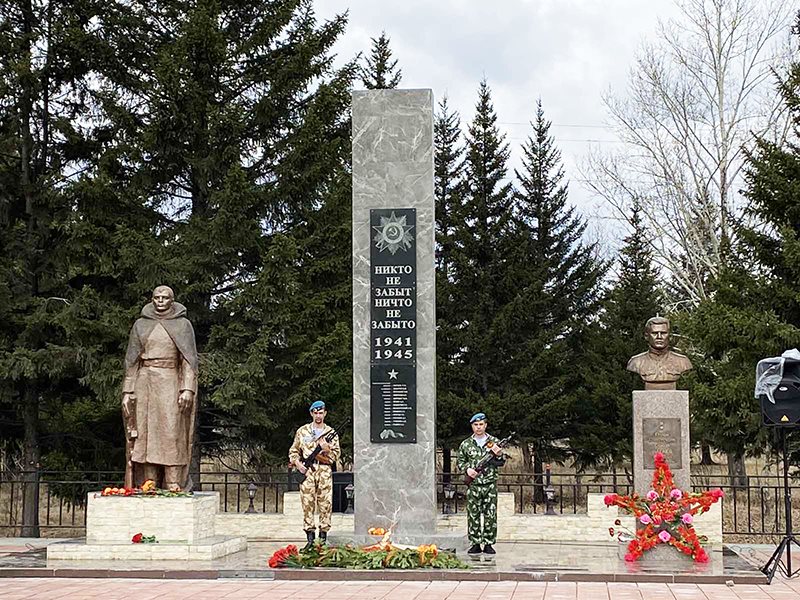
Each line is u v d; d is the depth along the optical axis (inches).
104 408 964.0
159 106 903.7
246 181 877.2
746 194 912.3
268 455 946.1
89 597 454.0
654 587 484.1
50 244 947.3
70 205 922.1
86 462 967.0
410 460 637.9
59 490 934.4
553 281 1416.1
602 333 1381.6
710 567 530.6
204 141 931.3
